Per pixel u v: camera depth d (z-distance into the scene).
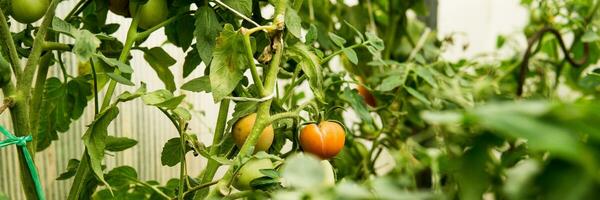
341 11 1.91
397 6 1.99
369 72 1.91
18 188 1.62
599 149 0.43
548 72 2.06
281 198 0.77
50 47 1.19
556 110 0.44
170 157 1.33
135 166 1.78
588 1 2.06
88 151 1.16
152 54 1.39
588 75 1.34
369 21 1.96
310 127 1.22
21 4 1.19
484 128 0.52
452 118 0.49
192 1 1.31
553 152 0.43
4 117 1.58
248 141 1.16
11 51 1.16
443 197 0.67
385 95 1.82
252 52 1.21
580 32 2.03
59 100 1.42
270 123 1.17
